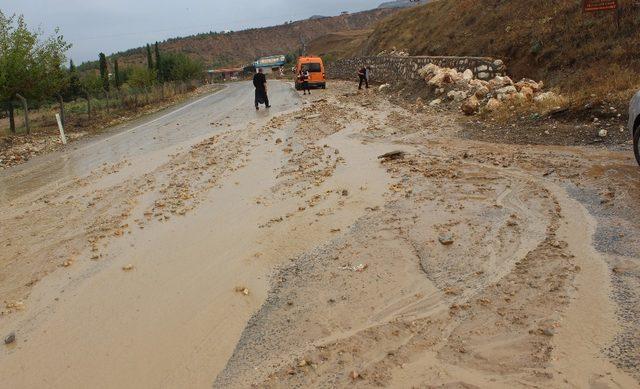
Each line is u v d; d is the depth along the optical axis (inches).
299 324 168.9
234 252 239.0
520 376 128.9
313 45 4719.5
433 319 161.6
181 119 870.4
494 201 271.7
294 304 183.2
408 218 258.7
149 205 335.0
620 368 127.0
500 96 578.2
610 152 341.4
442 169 349.1
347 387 132.9
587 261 187.3
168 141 613.0
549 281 175.6
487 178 318.0
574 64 667.4
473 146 418.9
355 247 228.2
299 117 708.7
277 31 7721.5
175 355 159.8
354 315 170.4
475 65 834.8
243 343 162.4
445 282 185.9
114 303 199.2
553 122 453.1
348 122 624.4
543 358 134.7
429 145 442.3
